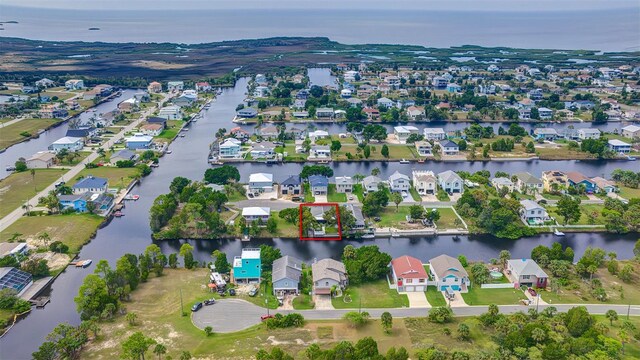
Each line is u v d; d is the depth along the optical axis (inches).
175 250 5319.9
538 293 4365.2
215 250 5147.6
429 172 7130.9
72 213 6028.5
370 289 4448.8
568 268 4675.2
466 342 3651.6
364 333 3794.3
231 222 5812.0
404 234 5625.0
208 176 6919.3
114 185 7017.7
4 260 4653.1
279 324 3863.2
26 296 4389.8
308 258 5152.6
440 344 3612.2
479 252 5270.7
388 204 6402.6
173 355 3518.7
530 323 3634.4
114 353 3535.9
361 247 4945.9
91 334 3772.1
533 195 6653.5
